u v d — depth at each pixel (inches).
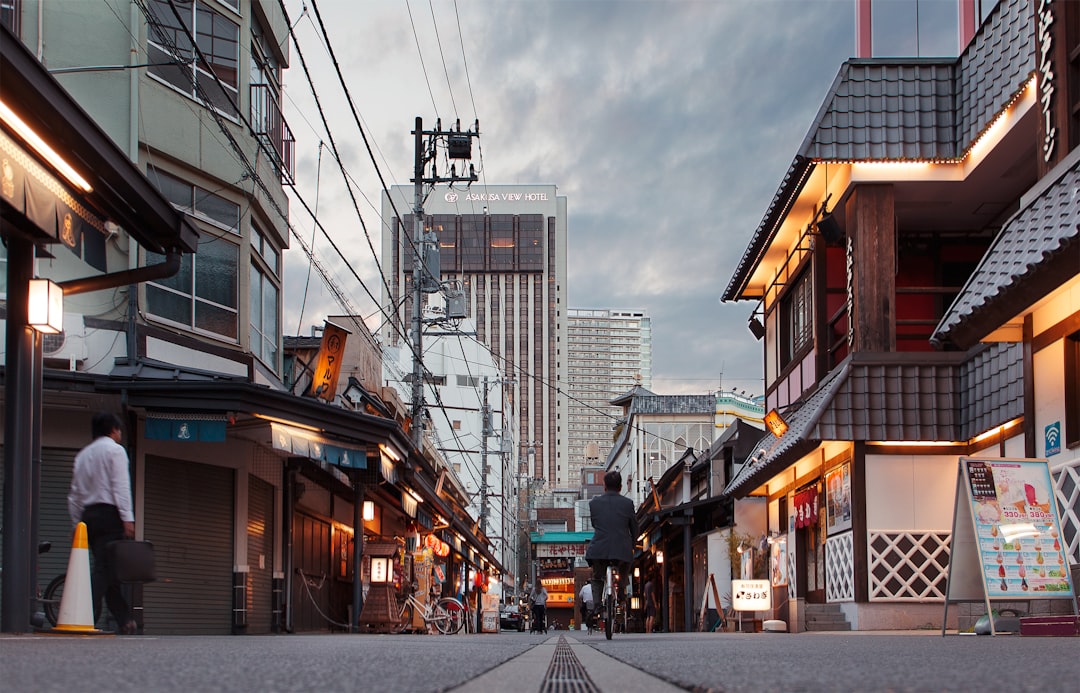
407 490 798.5
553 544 3380.9
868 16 781.3
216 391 522.6
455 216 5772.6
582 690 111.5
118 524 305.0
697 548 1349.7
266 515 677.9
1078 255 390.9
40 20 584.4
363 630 709.3
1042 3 502.0
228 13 687.1
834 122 744.3
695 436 2397.9
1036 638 313.4
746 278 1080.8
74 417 537.3
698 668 146.1
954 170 740.0
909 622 708.7
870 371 725.3
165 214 379.9
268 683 104.1
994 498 338.6
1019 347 612.1
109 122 599.8
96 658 149.9
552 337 5718.5
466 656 188.9
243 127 696.4
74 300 570.3
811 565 890.1
